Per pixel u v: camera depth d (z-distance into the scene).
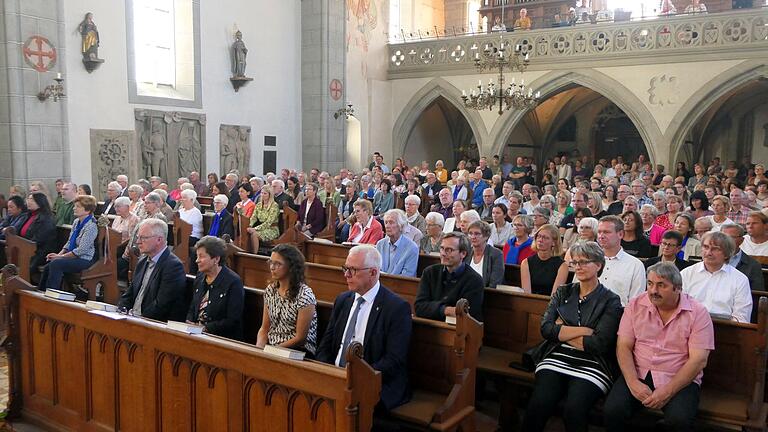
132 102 13.60
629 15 17.38
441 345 4.11
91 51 12.58
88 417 4.23
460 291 4.76
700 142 19.64
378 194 11.74
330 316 4.51
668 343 3.96
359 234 8.19
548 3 20.30
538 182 22.17
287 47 17.36
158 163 14.12
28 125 11.54
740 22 14.48
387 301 4.07
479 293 4.75
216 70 15.46
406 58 19.52
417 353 4.21
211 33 15.27
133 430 3.98
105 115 13.09
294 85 17.66
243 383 3.43
